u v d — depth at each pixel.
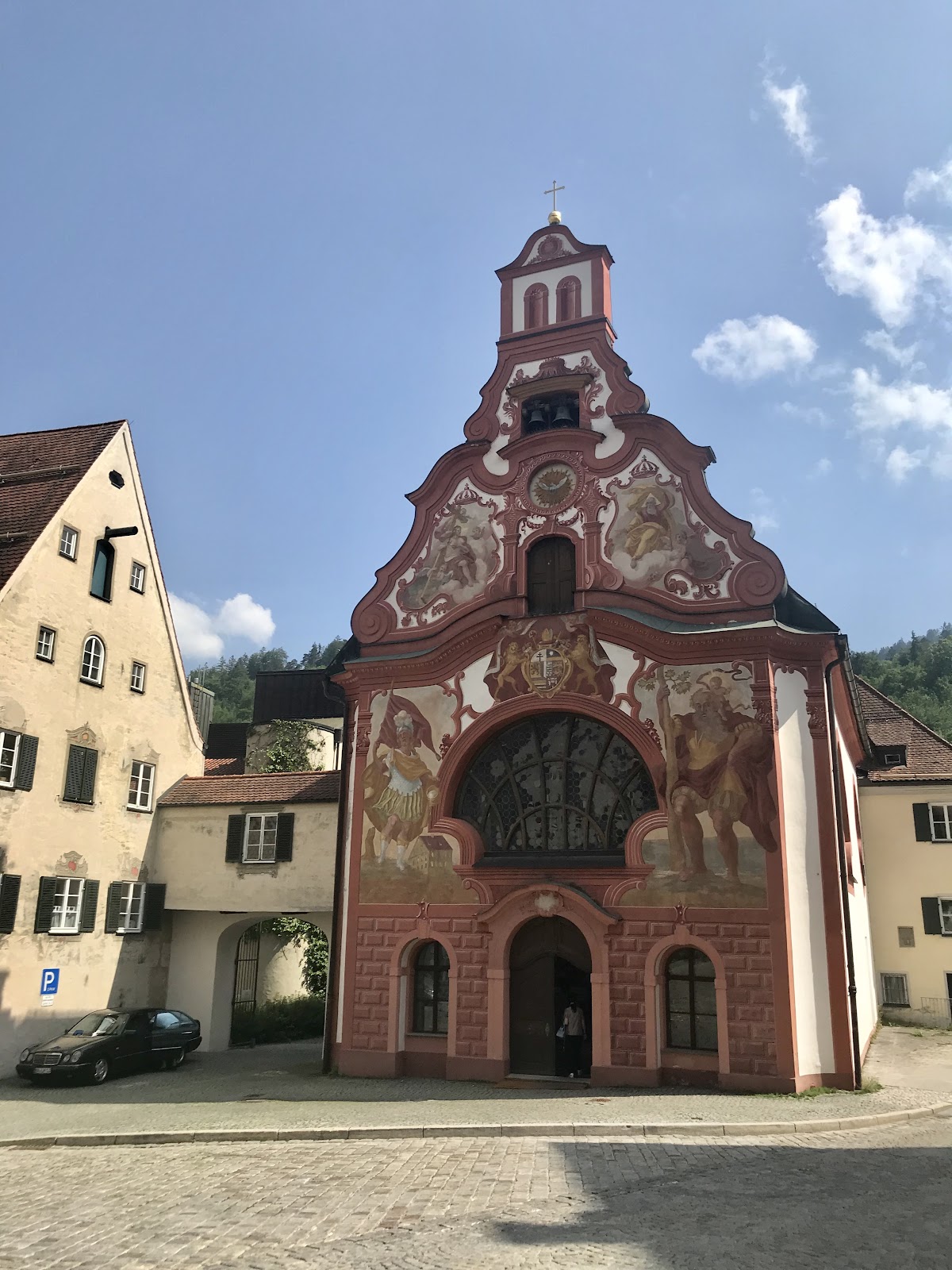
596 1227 10.12
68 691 28.08
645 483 23.27
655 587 22.53
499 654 23.28
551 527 23.89
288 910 28.75
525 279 26.45
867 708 37.97
